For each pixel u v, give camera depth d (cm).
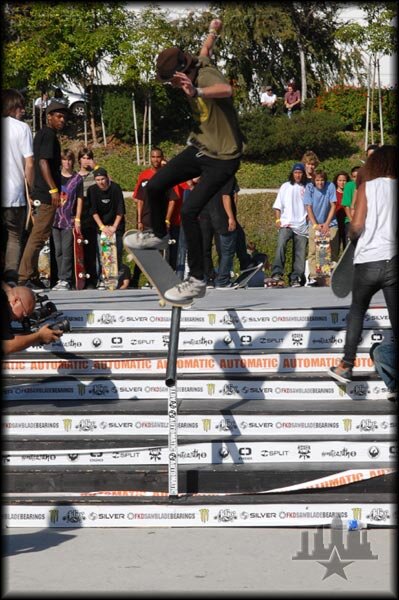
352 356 830
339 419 808
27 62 2847
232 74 3456
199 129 780
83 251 1491
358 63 3528
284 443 792
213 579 626
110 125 3297
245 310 904
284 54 3544
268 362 874
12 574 638
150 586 613
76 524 752
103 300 1101
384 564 658
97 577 630
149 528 748
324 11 3428
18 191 1005
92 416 816
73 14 2866
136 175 3056
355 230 821
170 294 770
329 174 3147
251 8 3328
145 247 793
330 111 3475
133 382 862
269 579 627
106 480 776
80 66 3111
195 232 780
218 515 746
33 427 819
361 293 822
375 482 763
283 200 1592
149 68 2984
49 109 1128
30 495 771
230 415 812
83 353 889
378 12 3086
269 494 765
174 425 753
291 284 1606
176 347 763
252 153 3334
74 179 1473
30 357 887
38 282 1445
